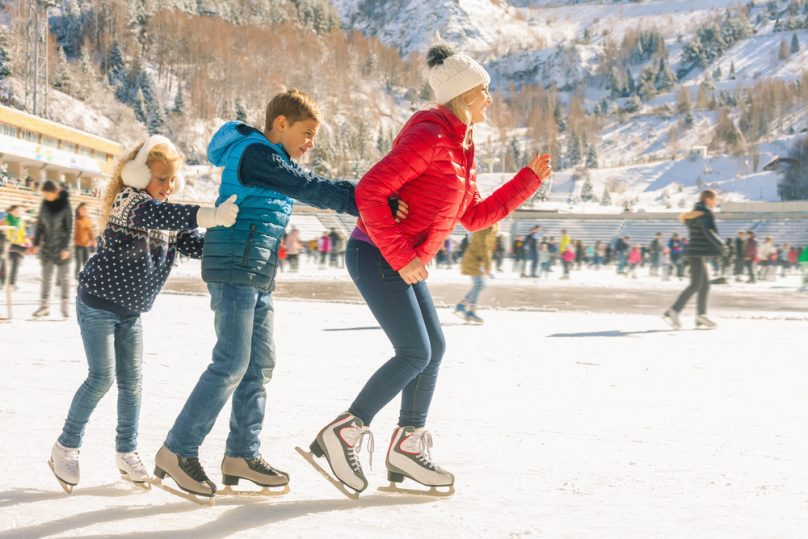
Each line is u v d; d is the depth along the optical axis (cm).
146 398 476
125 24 15838
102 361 296
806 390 550
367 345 773
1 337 767
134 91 14838
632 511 278
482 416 448
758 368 656
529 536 250
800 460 356
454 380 577
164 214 283
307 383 546
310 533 252
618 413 462
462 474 329
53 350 677
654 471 334
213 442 373
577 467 340
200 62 16012
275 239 295
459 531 255
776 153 16912
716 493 302
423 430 306
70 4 15800
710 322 1002
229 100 15212
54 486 302
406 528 258
